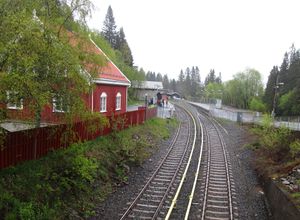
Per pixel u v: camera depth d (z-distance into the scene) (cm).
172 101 8788
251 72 9700
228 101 10650
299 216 1037
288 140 2058
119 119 2203
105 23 7388
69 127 1389
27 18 983
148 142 2438
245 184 1691
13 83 908
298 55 9788
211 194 1470
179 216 1212
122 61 5431
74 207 1207
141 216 1193
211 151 2428
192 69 19025
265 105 7994
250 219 1245
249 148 2577
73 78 1139
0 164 1141
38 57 990
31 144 1294
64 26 1276
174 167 1903
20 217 975
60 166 1350
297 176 1520
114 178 1573
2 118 1007
